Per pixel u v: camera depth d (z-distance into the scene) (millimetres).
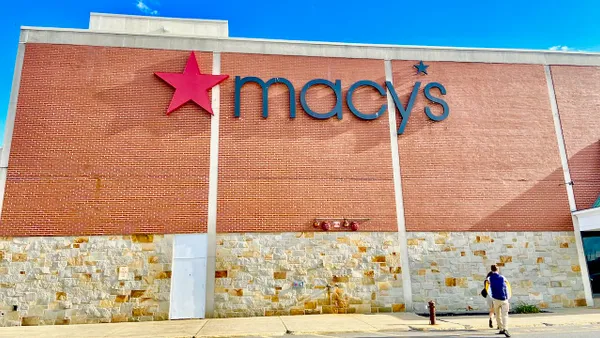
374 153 16812
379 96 17547
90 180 15297
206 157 15984
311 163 16422
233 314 14797
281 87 17141
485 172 17062
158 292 14719
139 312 14516
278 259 15398
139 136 15914
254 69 17172
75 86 16094
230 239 15352
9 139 15312
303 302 15180
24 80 15930
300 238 15664
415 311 15461
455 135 17375
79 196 15133
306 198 16047
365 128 17062
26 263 14453
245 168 16047
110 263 14766
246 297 14977
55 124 15648
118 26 19172
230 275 15078
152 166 15672
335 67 17688
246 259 15258
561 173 17391
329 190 16219
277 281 15227
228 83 16938
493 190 16891
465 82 18125
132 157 15672
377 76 17781
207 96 16578
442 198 16609
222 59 17125
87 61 16406
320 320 13617
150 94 16375
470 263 16094
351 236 15898
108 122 15898
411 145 17078
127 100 16203
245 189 15836
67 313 14266
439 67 18203
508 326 12141
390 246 15969
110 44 16688
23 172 15094
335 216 16000
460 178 16875
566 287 16234
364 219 16094
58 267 14547
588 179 17422
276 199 15883
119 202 15242
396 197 16453
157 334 11766
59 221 14859
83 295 14445
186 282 14875
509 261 16250
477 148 17312
